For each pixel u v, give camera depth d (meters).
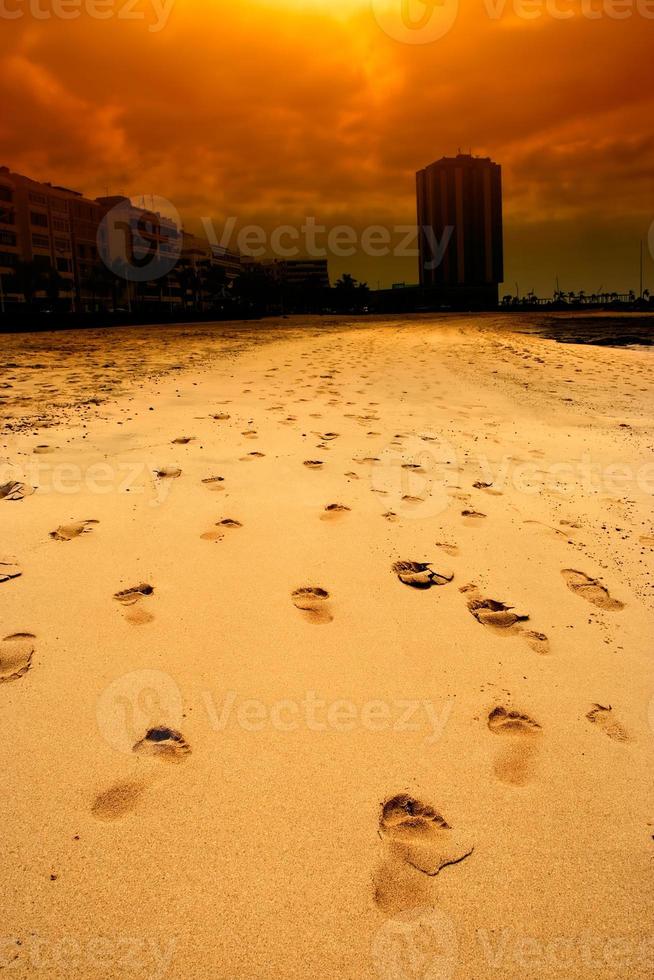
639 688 2.24
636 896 1.47
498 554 3.27
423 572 3.02
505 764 1.85
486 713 2.07
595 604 2.82
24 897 1.39
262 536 3.31
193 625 2.47
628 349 16.48
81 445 4.84
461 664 2.33
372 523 3.56
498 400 8.01
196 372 9.35
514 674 2.29
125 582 2.76
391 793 1.72
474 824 1.64
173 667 2.22
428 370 10.96
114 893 1.41
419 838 1.59
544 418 6.97
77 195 67.81
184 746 1.85
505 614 2.69
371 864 1.51
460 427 6.27
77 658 2.23
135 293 76.75
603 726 2.04
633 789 1.78
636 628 2.63
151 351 12.70
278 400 7.15
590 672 2.32
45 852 1.49
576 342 19.47
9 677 2.11
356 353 14.05
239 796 1.68
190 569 2.91
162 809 1.63
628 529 3.71
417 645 2.43
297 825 1.61
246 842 1.55
